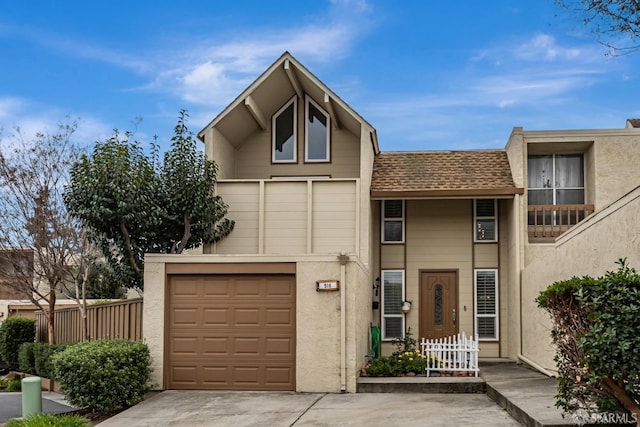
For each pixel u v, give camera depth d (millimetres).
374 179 19531
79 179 15234
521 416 10062
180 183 16625
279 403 12508
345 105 18312
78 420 10586
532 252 18141
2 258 18984
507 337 19344
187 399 13047
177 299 14320
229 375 14062
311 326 13898
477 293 19688
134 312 15250
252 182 18438
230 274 14250
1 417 12969
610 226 10641
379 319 19812
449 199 20000
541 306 8820
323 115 20453
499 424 10180
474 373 14672
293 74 18891
